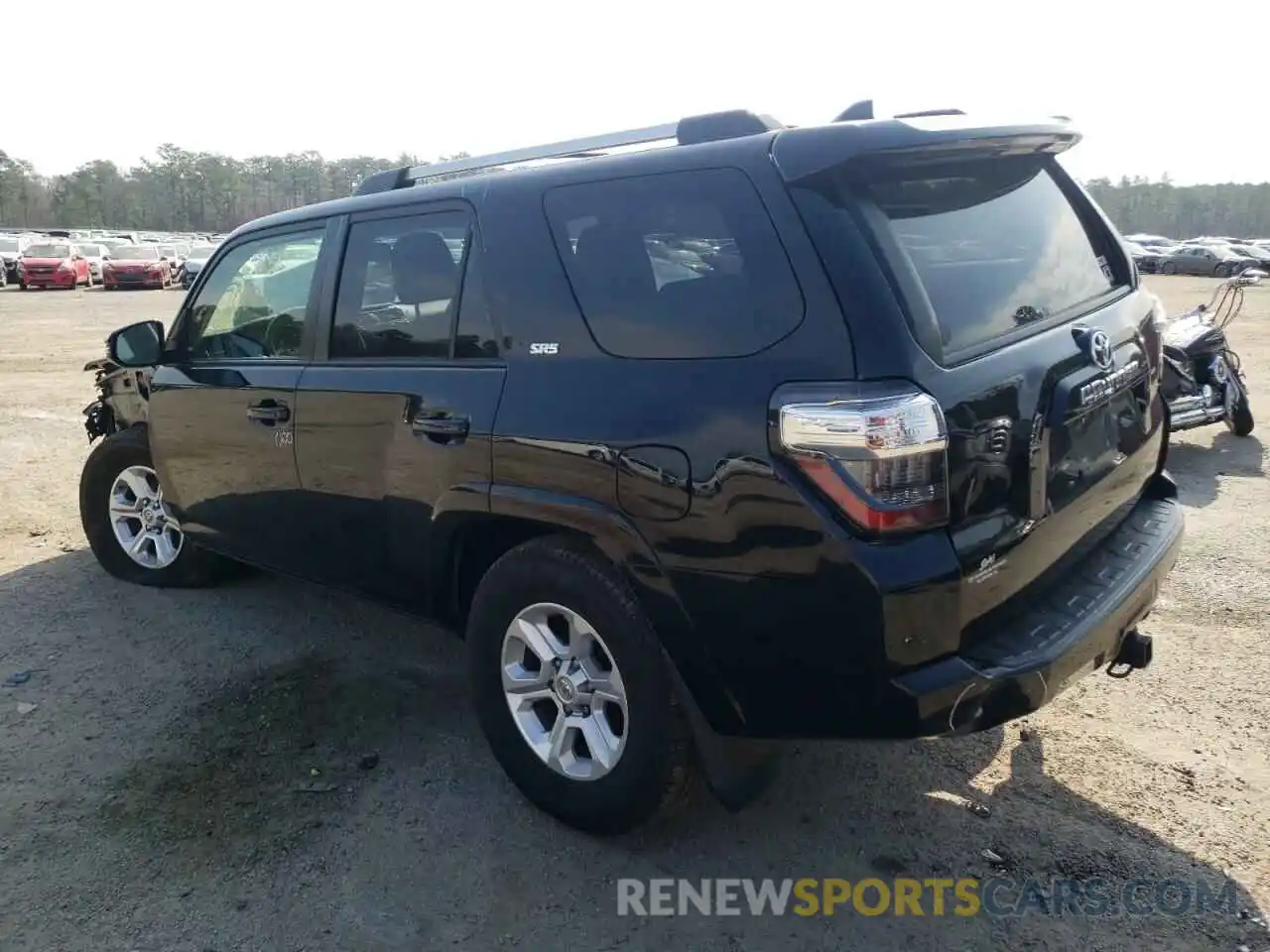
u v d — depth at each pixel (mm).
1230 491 6566
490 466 2963
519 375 2924
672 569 2570
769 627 2443
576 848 2982
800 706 2475
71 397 11164
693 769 2803
